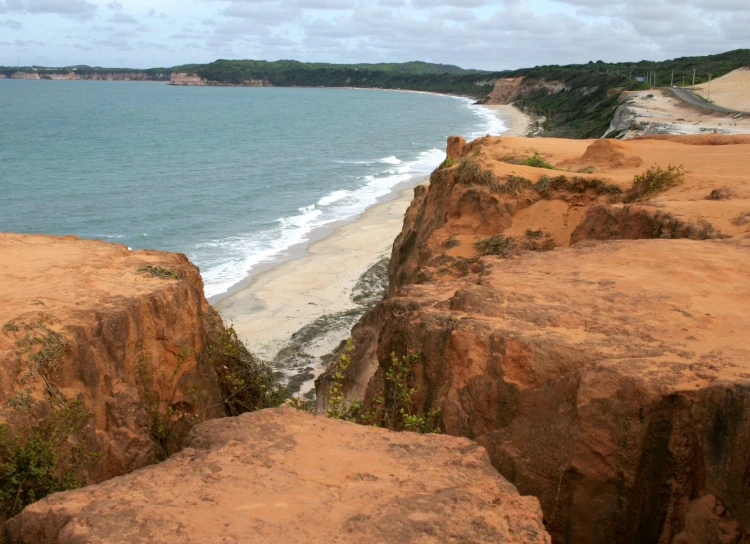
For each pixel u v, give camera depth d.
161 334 13.05
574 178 22.00
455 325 10.34
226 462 6.89
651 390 8.22
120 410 11.77
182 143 95.62
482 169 22.69
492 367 9.69
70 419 10.64
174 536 5.60
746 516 7.29
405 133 116.75
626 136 71.12
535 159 26.62
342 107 191.00
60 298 12.31
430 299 12.03
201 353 14.38
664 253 12.95
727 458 7.48
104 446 11.44
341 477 6.61
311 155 86.06
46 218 47.47
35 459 9.80
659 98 98.12
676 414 8.15
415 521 5.83
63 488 10.05
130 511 5.93
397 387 11.19
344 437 7.50
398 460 7.00
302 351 25.44
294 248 41.12
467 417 9.79
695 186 20.19
